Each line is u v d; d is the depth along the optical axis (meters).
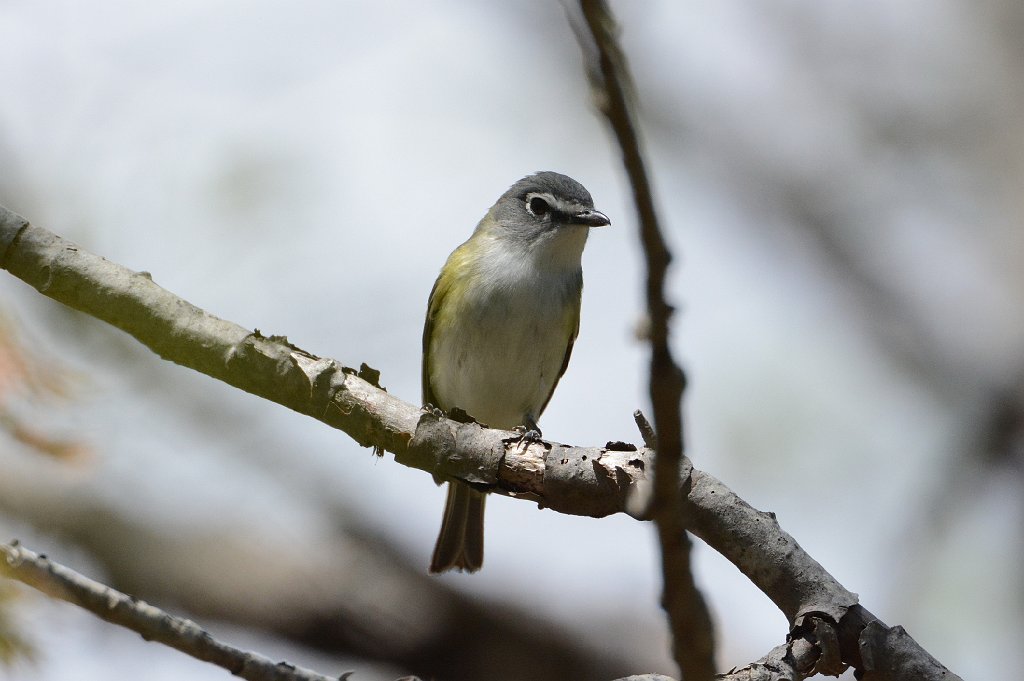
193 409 13.10
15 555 5.52
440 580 12.34
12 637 4.79
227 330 6.73
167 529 12.42
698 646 4.61
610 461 6.52
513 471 6.67
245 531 12.54
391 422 6.79
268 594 12.00
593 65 3.98
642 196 4.01
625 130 3.93
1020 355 13.91
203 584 12.02
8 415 5.54
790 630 6.10
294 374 6.75
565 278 12.02
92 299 6.63
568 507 6.67
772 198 15.75
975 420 13.30
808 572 6.15
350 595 12.09
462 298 11.90
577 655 12.20
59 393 5.62
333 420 6.84
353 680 11.80
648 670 12.18
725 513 6.25
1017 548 11.88
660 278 4.10
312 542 12.57
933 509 12.41
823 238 15.58
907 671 5.89
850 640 5.99
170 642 5.68
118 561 12.09
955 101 15.50
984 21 15.58
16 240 6.55
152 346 6.77
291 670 5.79
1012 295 14.71
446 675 11.98
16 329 5.56
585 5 3.76
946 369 14.44
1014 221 15.03
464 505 11.23
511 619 12.23
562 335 12.07
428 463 6.80
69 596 5.55
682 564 4.50
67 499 12.07
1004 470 12.84
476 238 12.38
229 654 5.73
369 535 12.78
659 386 4.24
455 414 6.95
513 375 11.99
